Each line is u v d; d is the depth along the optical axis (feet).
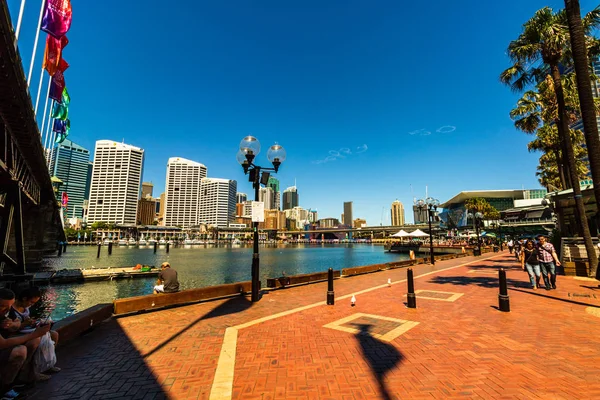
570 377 13.32
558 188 117.39
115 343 18.88
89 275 89.92
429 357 15.94
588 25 48.08
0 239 60.34
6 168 52.95
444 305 28.45
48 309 58.95
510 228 234.38
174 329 21.80
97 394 12.57
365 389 12.64
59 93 72.49
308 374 14.14
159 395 12.48
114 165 652.48
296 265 178.09
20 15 45.88
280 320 24.00
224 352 16.93
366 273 59.82
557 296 30.91
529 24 51.44
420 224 497.46
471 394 12.02
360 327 21.75
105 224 601.62
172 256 244.83
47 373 14.53
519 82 57.26
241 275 122.01
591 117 32.01
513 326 21.08
